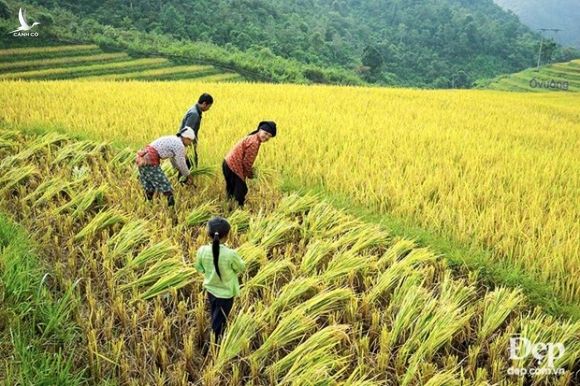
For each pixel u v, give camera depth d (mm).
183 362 4152
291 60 75688
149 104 14078
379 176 8031
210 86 20859
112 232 6141
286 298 4742
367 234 6227
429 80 101562
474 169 8859
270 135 6453
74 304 4582
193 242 6043
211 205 6926
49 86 18094
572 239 6090
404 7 137875
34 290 4727
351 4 143625
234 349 4156
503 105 21562
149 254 5387
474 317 4969
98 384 3939
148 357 4258
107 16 73312
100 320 4461
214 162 8445
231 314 4773
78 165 8445
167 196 6734
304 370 3941
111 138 9961
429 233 6367
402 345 4402
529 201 7473
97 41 61000
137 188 7270
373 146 10195
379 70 86938
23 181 7547
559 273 5469
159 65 59500
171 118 11805
